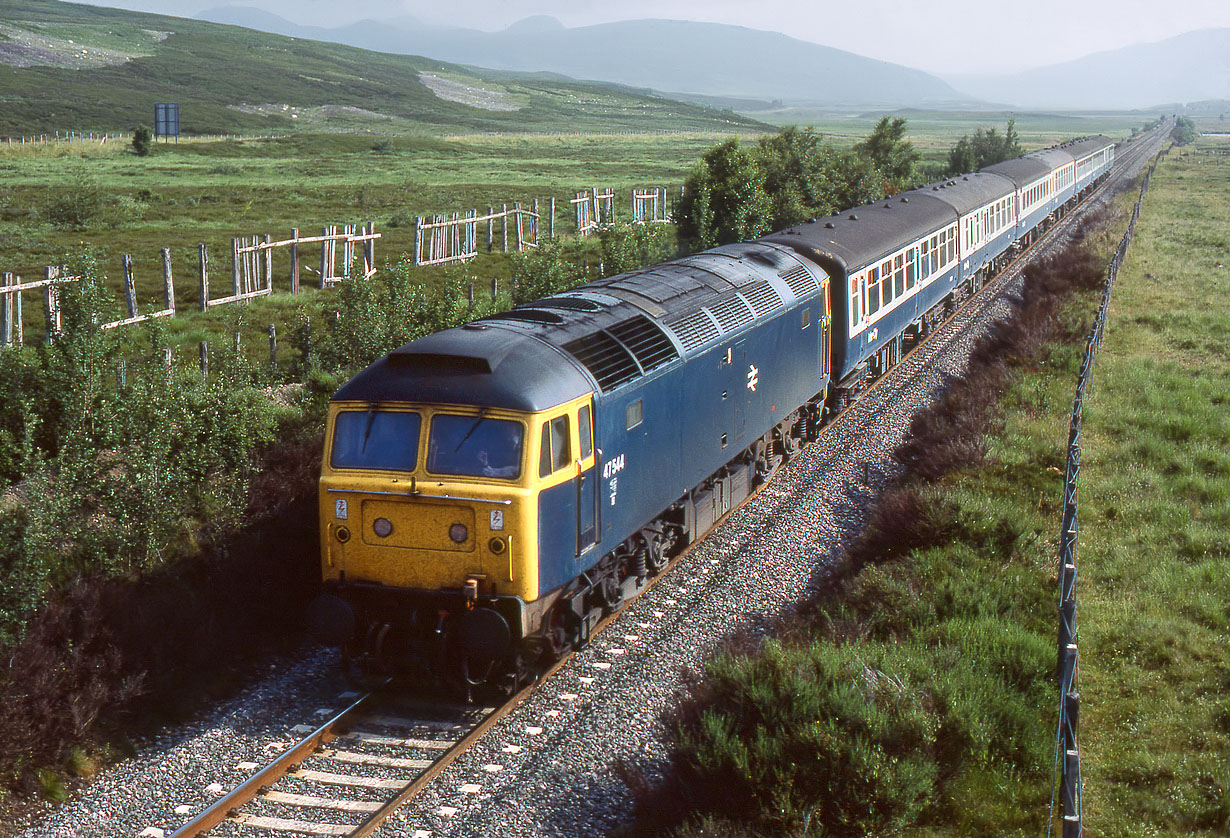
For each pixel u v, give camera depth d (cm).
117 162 9681
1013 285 3959
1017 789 931
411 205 6625
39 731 990
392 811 916
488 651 1065
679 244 3844
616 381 1240
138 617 1155
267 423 1661
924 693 998
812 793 873
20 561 1103
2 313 2295
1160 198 7206
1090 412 2197
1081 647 1216
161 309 3138
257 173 9062
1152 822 879
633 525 1302
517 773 989
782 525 1689
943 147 15925
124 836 895
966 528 1543
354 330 2191
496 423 1090
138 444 1417
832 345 2180
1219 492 1725
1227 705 1063
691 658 1234
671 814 893
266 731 1074
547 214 6166
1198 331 3069
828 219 2589
